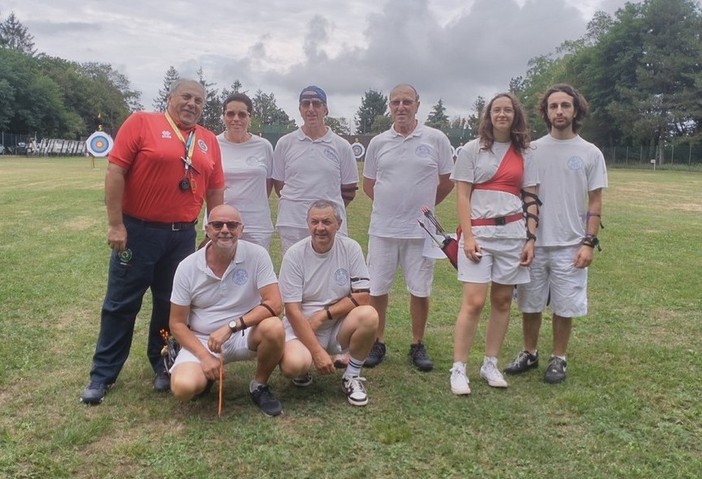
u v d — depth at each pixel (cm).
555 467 316
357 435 346
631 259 888
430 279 473
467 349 416
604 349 496
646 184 2817
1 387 400
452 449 330
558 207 420
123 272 385
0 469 300
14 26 9638
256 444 333
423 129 467
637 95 5241
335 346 412
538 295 434
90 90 8912
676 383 424
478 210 412
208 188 419
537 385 423
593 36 7069
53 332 514
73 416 358
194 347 369
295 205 484
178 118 386
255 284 387
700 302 641
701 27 5134
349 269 408
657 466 318
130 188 378
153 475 301
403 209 463
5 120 6562
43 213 1273
